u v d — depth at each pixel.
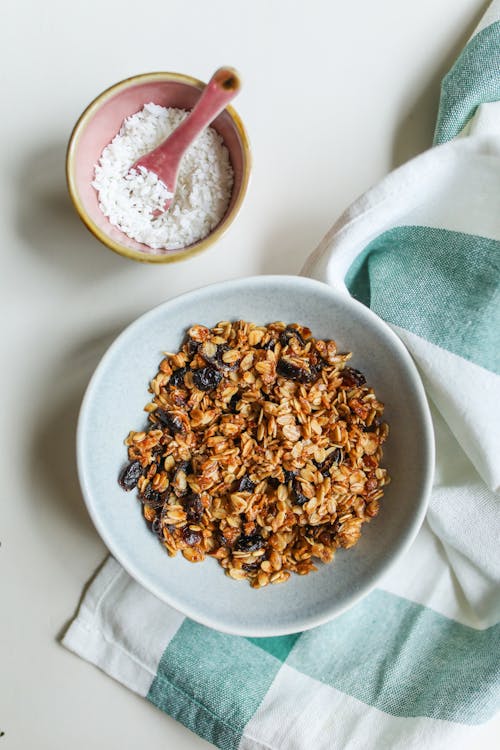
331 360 0.52
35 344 0.54
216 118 0.50
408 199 0.51
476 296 0.52
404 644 0.55
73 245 0.54
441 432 0.55
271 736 0.54
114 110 0.50
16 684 0.56
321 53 0.55
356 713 0.54
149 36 0.54
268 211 0.55
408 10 0.55
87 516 0.55
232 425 0.51
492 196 0.51
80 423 0.48
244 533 0.52
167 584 0.51
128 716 0.56
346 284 0.56
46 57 0.53
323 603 0.52
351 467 0.52
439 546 0.56
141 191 0.50
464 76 0.52
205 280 0.55
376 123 0.55
